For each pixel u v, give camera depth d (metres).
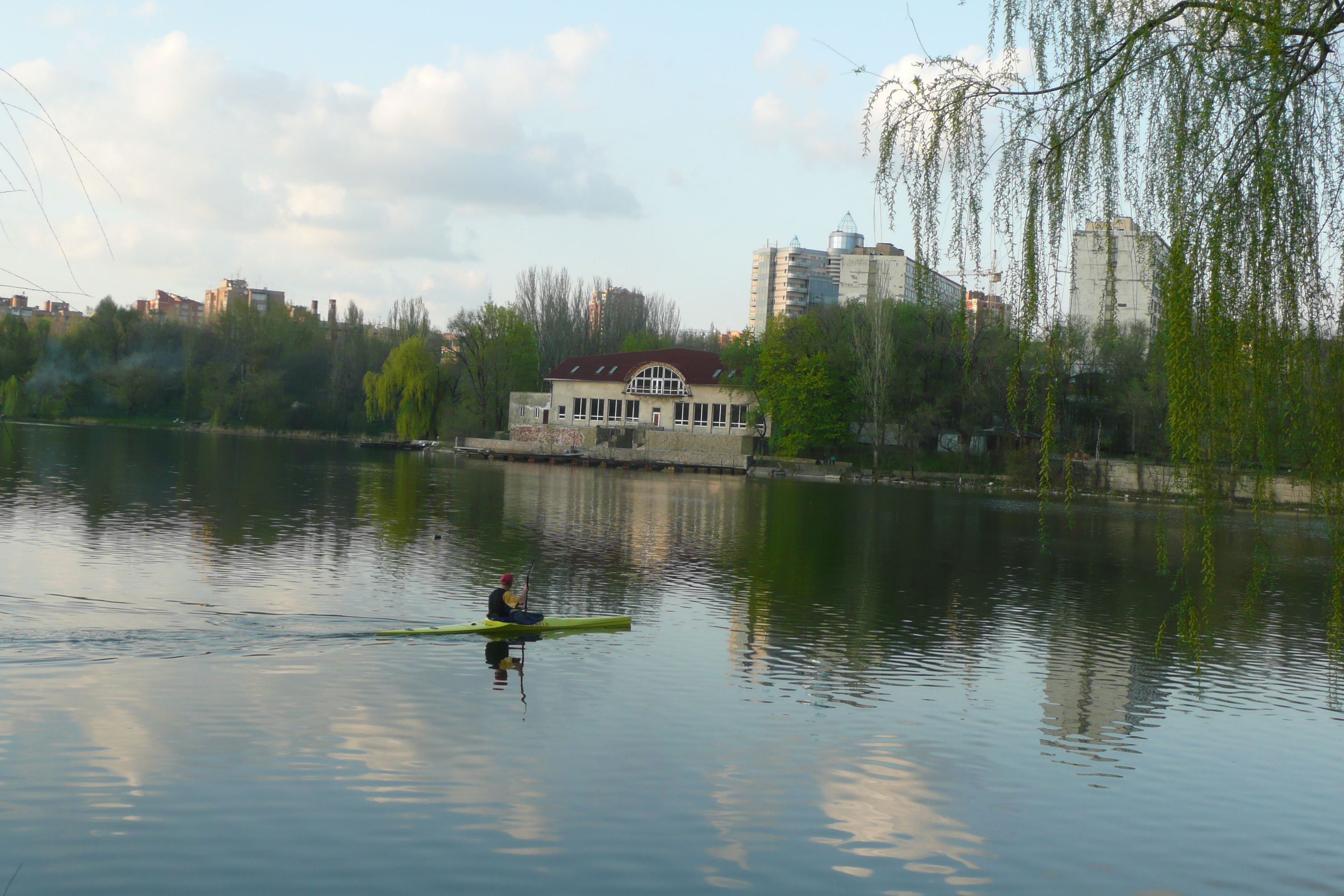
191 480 58.47
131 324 130.25
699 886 11.43
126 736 15.09
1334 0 7.40
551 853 12.02
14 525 35.78
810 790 14.44
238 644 21.02
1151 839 13.41
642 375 108.00
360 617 24.22
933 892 11.65
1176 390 8.01
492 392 124.62
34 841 11.64
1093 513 63.47
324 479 65.56
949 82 8.66
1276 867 12.73
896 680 20.91
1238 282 7.83
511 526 45.06
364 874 11.25
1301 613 31.11
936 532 50.09
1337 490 8.10
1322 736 18.16
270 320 140.88
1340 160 7.65
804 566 36.81
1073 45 8.19
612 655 21.75
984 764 15.97
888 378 87.06
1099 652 24.50
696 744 16.12
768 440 101.94
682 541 42.94
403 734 15.85
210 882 10.90
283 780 13.72
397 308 161.25
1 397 38.28
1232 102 7.78
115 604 23.81
